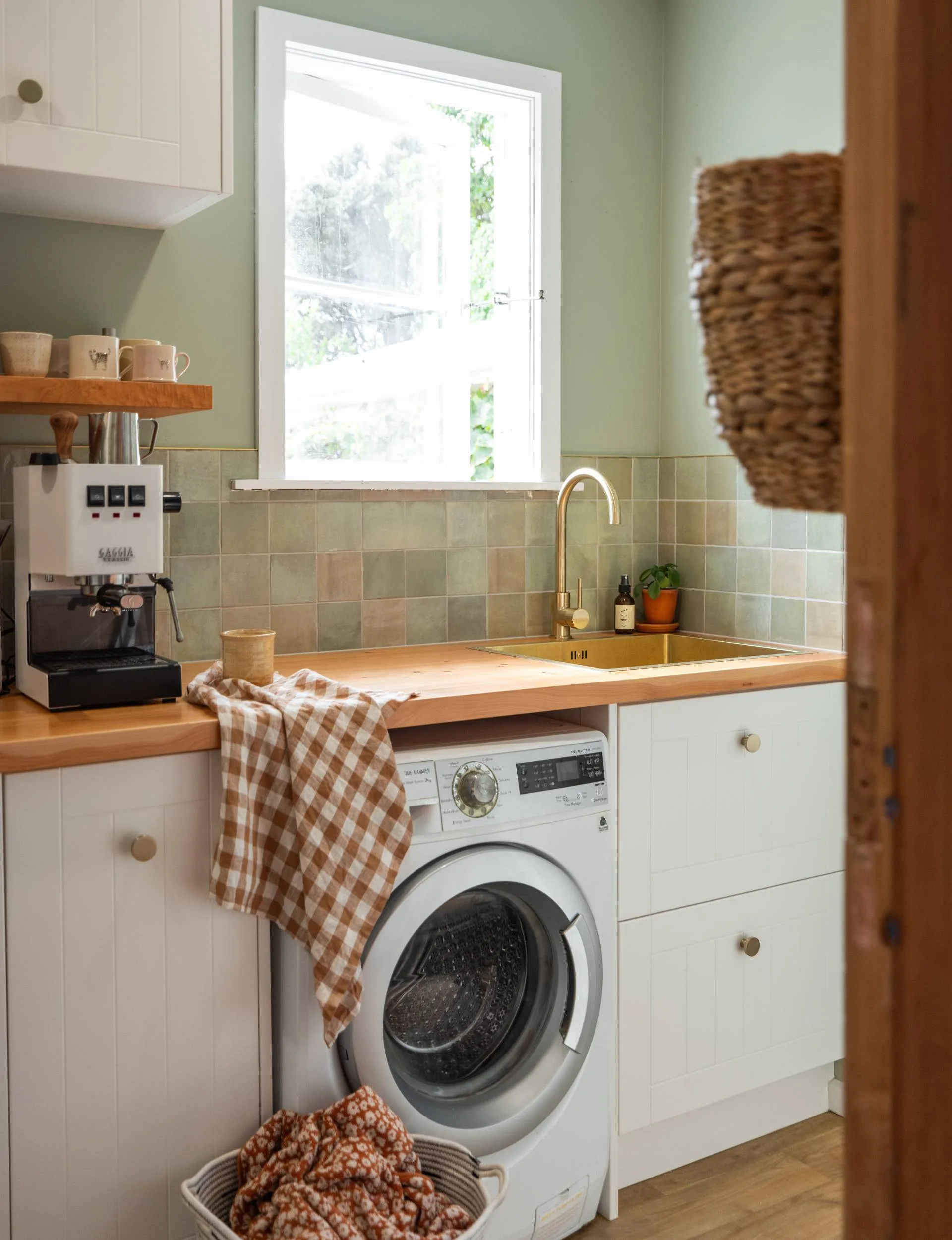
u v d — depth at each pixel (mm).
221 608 2502
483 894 2021
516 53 2854
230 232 2475
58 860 1675
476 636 2877
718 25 2961
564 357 3006
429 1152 1859
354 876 1793
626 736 2230
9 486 2229
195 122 2047
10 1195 1673
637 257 3125
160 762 1748
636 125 3100
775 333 503
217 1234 1621
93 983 1713
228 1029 1828
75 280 2309
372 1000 1839
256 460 2521
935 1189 444
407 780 1914
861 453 441
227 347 2486
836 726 2557
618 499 2689
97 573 1833
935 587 436
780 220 500
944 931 445
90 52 1938
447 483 2756
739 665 2434
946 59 429
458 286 2994
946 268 431
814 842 2537
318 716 1819
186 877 1780
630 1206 2281
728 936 2398
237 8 2443
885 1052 442
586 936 2109
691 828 2330
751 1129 2543
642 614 3156
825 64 2678
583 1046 2133
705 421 3045
